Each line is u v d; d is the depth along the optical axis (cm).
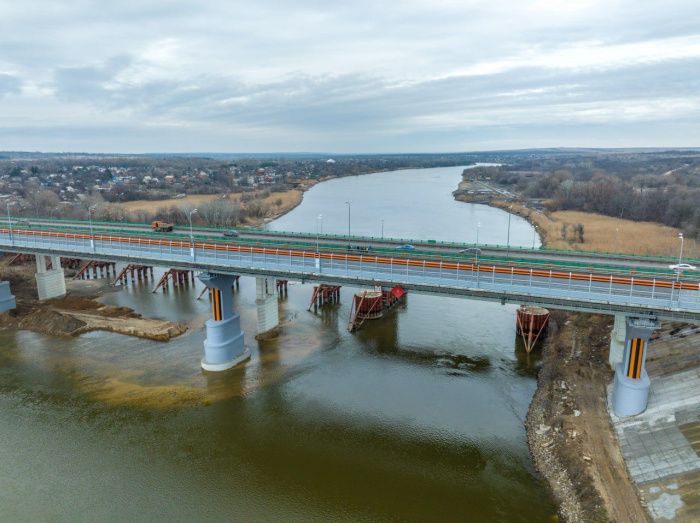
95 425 4750
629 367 4381
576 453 3966
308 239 7750
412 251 6444
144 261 6412
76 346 6550
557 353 5916
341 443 4453
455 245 7238
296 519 3575
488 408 4984
